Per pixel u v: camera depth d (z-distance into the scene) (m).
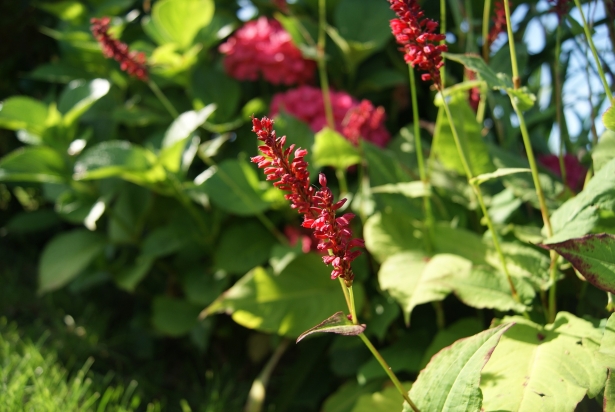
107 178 1.05
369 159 0.85
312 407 0.95
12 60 1.27
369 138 0.95
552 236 0.68
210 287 0.98
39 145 1.03
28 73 1.29
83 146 1.02
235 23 1.09
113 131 1.09
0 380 0.83
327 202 0.60
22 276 1.22
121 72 1.10
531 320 0.72
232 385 1.00
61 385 0.87
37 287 1.19
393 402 0.79
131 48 1.05
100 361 1.03
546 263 0.74
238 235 0.97
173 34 1.01
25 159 0.97
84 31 1.11
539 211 0.87
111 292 1.19
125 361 1.05
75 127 1.01
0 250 1.28
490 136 0.93
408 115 1.09
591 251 0.63
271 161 0.60
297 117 0.97
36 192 1.31
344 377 0.97
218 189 0.92
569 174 0.86
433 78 0.66
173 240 1.00
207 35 1.05
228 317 1.05
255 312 0.85
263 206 0.92
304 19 1.03
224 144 1.04
